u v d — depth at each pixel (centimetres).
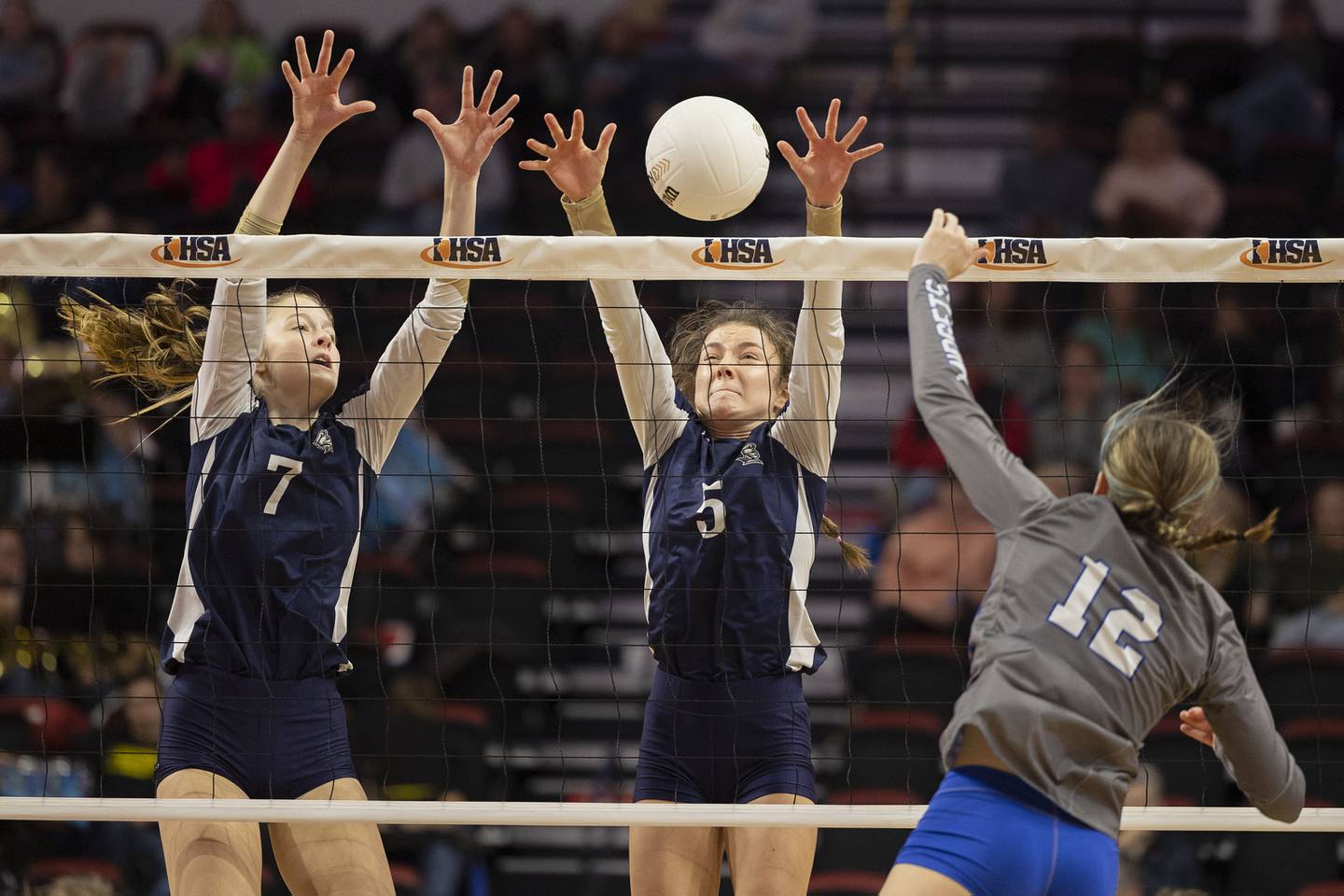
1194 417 1230
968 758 834
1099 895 812
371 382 1134
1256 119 3114
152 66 3309
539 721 2142
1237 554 2086
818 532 1152
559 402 2627
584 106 3123
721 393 1123
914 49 3362
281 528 1063
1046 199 2925
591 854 2039
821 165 1107
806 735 1095
